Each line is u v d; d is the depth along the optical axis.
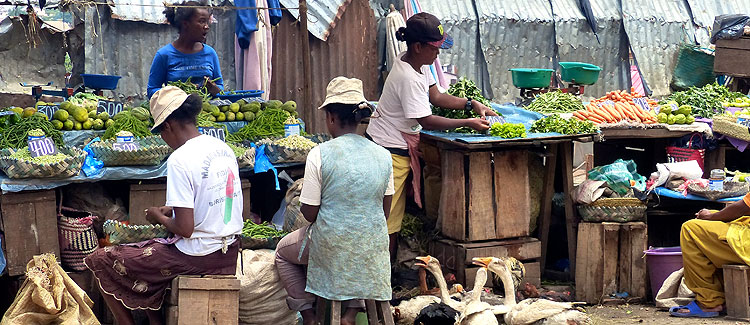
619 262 6.39
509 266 6.07
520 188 6.37
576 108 7.46
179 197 4.45
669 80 10.52
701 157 7.04
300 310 4.93
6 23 7.99
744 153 7.86
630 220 6.33
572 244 6.66
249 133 6.52
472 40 9.73
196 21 6.95
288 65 8.58
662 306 6.11
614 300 6.30
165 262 4.58
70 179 5.50
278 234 5.74
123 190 6.09
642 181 6.51
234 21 8.36
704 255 5.83
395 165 6.13
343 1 8.72
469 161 6.19
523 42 9.95
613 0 10.34
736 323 5.62
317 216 4.55
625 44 10.37
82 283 5.59
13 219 5.37
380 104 6.18
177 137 4.60
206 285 4.61
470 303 5.21
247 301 5.07
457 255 6.23
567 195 6.64
